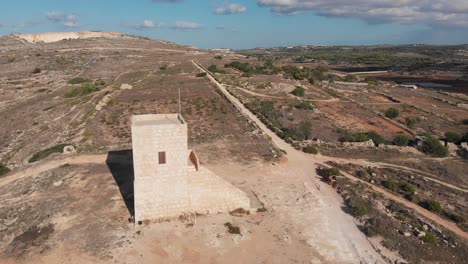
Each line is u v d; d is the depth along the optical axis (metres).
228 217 33.09
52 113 77.19
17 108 85.88
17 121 75.62
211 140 56.81
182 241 29.20
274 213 34.22
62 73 132.00
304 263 26.92
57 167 44.59
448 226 33.12
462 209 36.78
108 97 87.19
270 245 29.12
